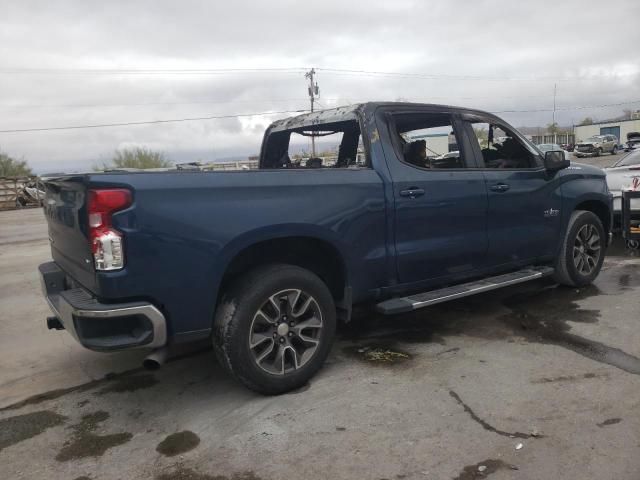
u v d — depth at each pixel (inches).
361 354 167.9
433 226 168.2
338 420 127.0
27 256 414.3
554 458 108.1
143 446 120.6
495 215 185.3
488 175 184.2
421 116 173.9
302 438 120.0
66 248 139.6
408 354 166.4
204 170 131.0
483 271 186.7
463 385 142.5
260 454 114.7
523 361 156.6
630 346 163.8
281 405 135.9
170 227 121.0
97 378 160.4
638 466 104.3
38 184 165.9
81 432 128.5
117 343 118.2
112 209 115.3
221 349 133.0
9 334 206.7
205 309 128.0
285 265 140.9
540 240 204.4
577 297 218.4
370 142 160.1
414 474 105.1
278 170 139.9
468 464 107.5
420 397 136.6
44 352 184.9
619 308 200.4
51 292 152.2
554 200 208.2
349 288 152.9
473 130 187.0
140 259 118.0
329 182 146.5
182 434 124.9
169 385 152.7
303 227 139.6
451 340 177.2
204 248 125.2
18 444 124.3
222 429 126.0
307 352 144.9
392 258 159.6
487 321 194.9
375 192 154.3
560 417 123.7
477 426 121.6
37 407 142.9
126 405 141.6
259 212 132.7
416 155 173.3
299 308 143.0
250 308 132.1
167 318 124.4
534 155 204.5
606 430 117.3
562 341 171.2
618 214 314.0
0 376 165.3
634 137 2027.6
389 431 121.1
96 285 118.6
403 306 157.0
